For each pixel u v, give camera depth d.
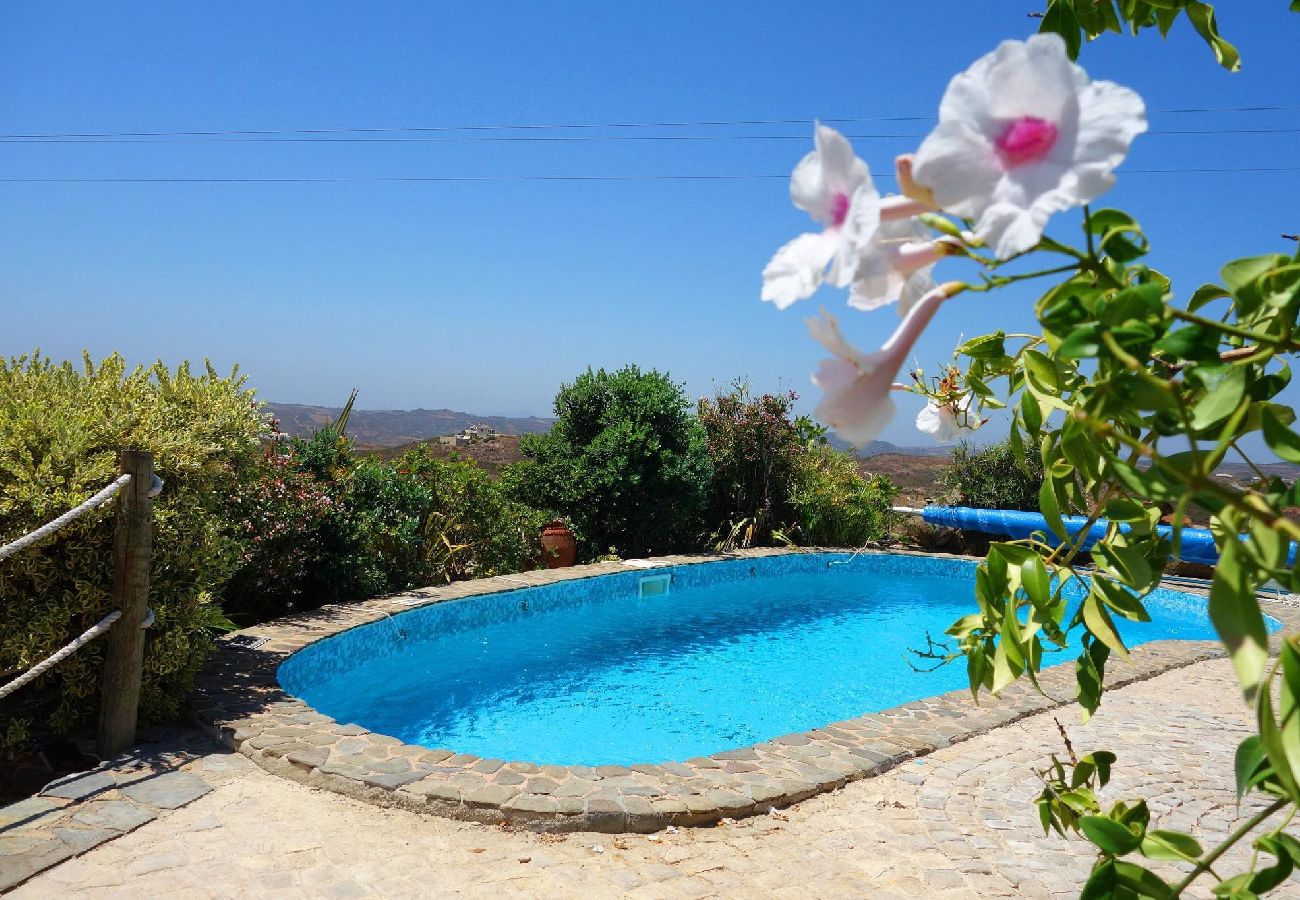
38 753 5.23
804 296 0.78
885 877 4.17
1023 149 0.69
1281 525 0.71
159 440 5.67
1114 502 1.26
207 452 6.09
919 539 17.41
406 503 10.78
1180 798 5.30
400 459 11.67
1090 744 6.18
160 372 6.55
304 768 4.95
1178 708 7.15
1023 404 1.38
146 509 5.19
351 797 4.77
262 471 8.91
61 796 4.60
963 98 0.69
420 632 9.25
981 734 6.29
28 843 4.10
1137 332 0.85
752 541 16.28
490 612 10.23
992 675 1.42
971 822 4.81
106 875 3.86
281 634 7.83
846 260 0.72
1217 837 4.76
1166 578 13.65
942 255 0.84
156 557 5.53
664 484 14.01
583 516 13.46
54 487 5.12
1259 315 1.01
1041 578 1.30
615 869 4.14
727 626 11.23
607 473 13.34
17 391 5.84
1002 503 16.50
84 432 5.31
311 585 9.52
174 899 3.70
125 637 5.18
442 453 19.41
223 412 6.48
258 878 3.91
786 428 16.30
